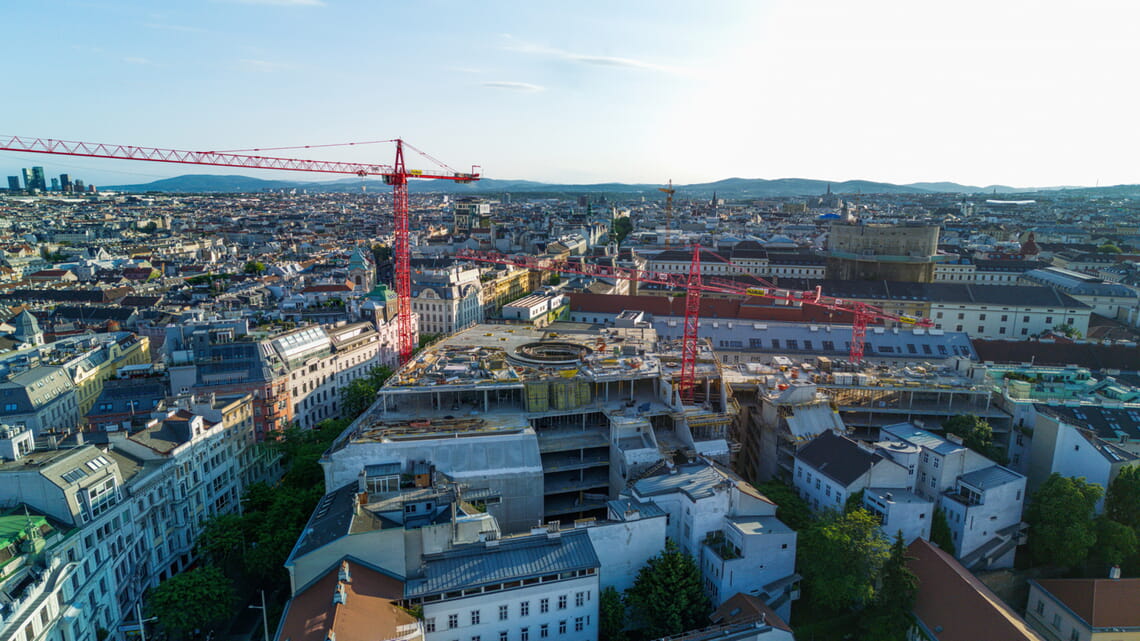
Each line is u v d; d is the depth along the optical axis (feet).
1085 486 391.45
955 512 387.96
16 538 283.59
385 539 302.66
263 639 347.77
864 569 325.42
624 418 441.68
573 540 327.06
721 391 492.54
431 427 420.36
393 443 395.55
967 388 512.22
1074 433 431.02
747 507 359.66
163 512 395.75
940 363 646.74
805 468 421.59
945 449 409.08
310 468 441.27
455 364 501.15
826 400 476.95
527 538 326.03
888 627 326.65
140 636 337.52
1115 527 379.55
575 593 317.01
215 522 387.75
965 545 383.86
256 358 554.05
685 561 328.49
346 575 285.23
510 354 543.39
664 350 572.10
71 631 297.12
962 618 311.68
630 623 335.47
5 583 269.64
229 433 480.64
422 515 335.88
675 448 434.71
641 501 358.64
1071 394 519.60
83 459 343.87
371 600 280.92
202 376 535.19
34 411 529.45
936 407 510.99
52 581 290.56
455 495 349.41
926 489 416.05
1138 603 339.98
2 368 574.56
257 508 421.18
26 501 316.81
